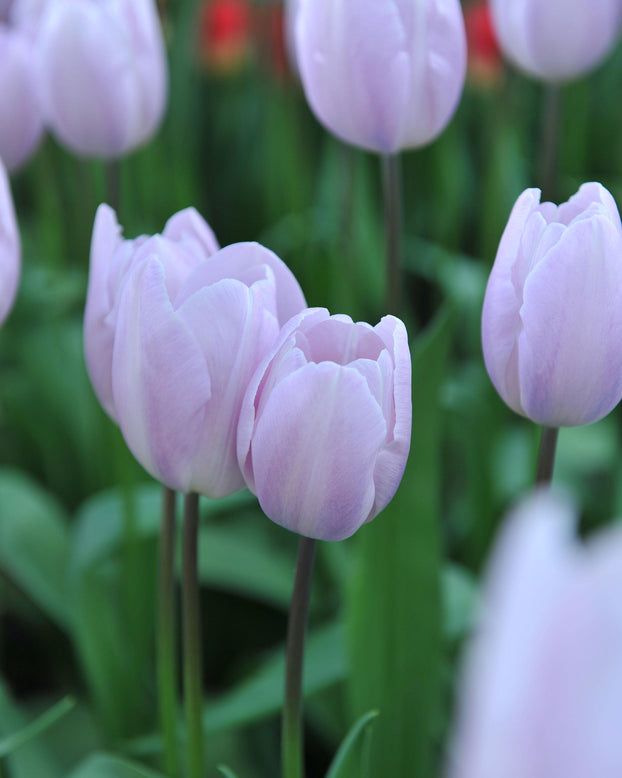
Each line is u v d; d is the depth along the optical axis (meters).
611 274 0.76
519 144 1.76
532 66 1.08
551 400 0.77
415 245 1.78
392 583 0.91
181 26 1.62
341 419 0.73
